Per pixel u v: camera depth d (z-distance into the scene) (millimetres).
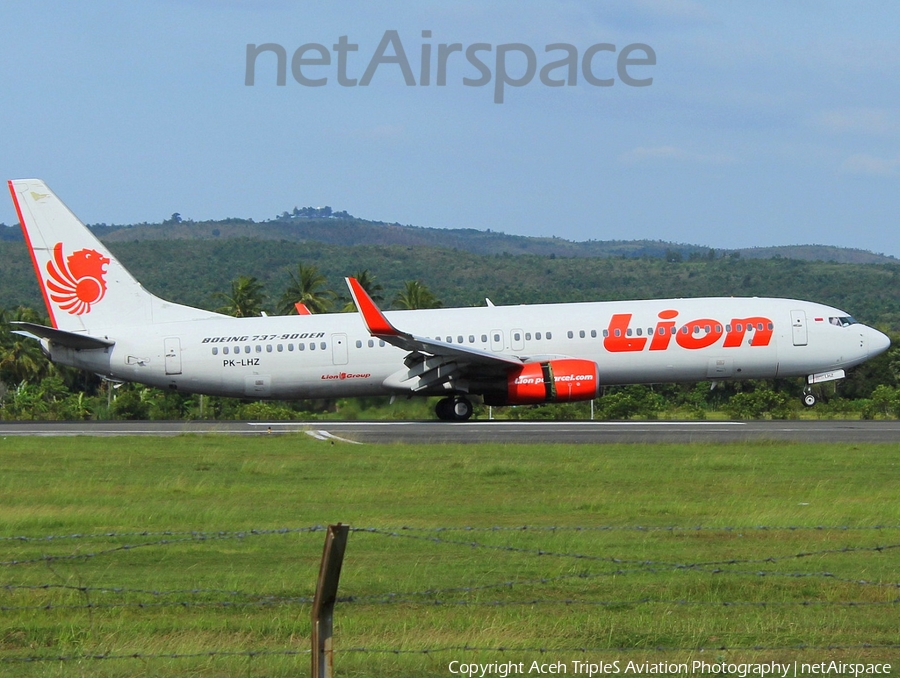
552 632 51719
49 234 179875
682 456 120688
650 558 67188
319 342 175125
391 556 68688
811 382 181750
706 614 55000
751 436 143500
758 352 175125
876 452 124000
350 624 52750
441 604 55188
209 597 57812
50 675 45438
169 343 176375
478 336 173625
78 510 86812
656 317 175250
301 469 112062
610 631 51781
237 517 83312
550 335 173625
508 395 167625
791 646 49594
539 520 81438
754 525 77500
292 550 71125
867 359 178375
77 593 58562
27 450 131625
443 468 112125
